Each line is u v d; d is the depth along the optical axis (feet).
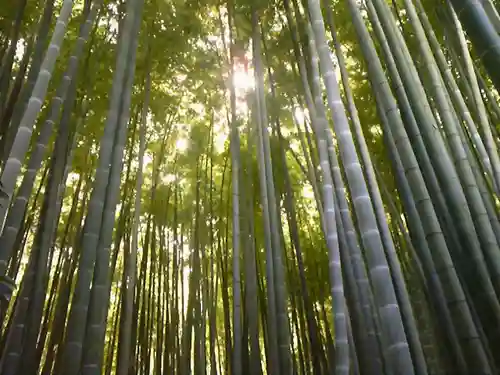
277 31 17.92
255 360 12.05
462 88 13.85
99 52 16.20
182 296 20.92
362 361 9.64
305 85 13.02
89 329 7.76
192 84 19.15
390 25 8.82
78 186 16.75
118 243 16.69
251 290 13.55
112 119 9.44
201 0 17.79
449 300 6.63
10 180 7.54
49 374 12.98
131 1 11.09
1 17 12.80
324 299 20.88
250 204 15.84
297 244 15.72
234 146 15.51
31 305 10.19
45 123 10.12
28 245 20.22
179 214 22.08
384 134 9.65
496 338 6.28
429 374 11.31
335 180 10.62
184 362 18.04
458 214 7.00
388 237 9.85
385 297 6.56
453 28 12.17
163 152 20.39
